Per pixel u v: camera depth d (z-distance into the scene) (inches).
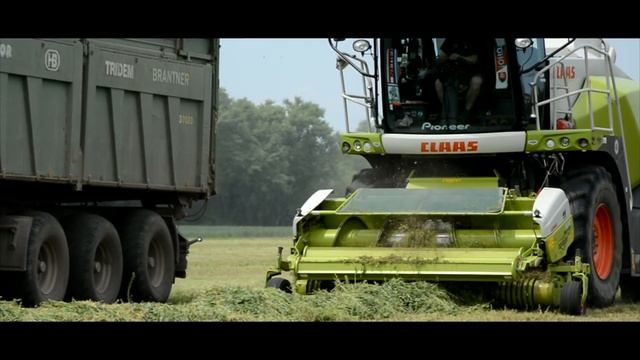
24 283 800.9
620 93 932.6
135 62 929.5
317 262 754.8
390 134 856.9
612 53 946.1
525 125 848.9
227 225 5531.5
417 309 712.4
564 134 826.8
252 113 5689.0
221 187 5531.5
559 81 885.2
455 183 834.8
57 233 832.9
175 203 1022.4
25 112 809.5
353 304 693.9
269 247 2438.5
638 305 890.7
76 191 927.7
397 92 868.0
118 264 907.4
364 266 745.0
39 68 818.8
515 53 842.8
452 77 855.1
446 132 858.8
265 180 5580.7
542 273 739.4
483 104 853.8
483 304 735.7
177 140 991.0
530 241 751.1
